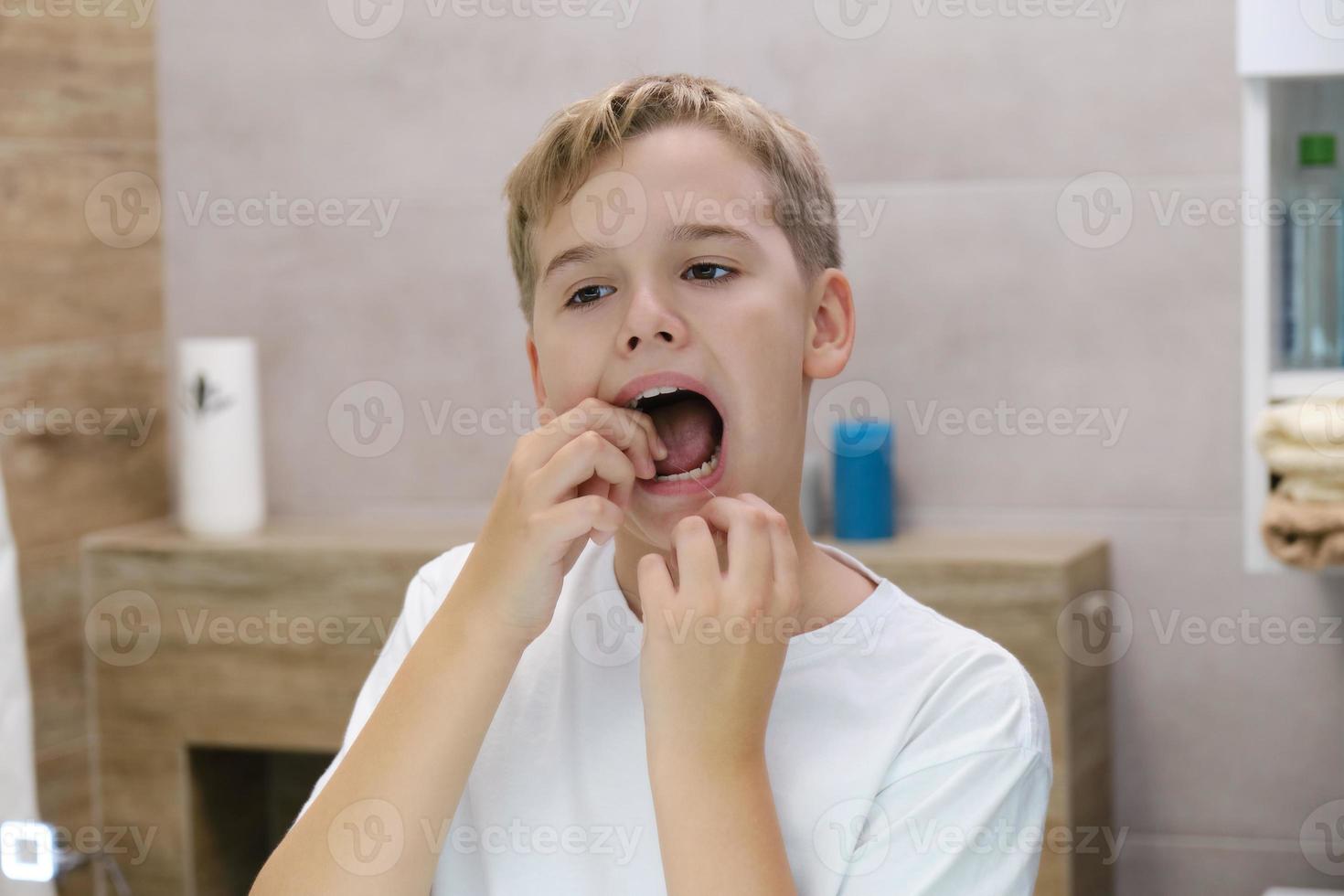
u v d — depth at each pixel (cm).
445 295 172
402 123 171
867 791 72
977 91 157
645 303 72
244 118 175
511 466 73
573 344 75
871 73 159
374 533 169
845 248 161
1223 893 157
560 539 70
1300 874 154
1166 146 153
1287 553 126
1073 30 154
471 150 170
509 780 78
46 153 162
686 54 163
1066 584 141
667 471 80
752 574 68
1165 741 157
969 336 159
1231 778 156
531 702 80
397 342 174
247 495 169
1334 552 123
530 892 77
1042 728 75
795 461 77
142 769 168
